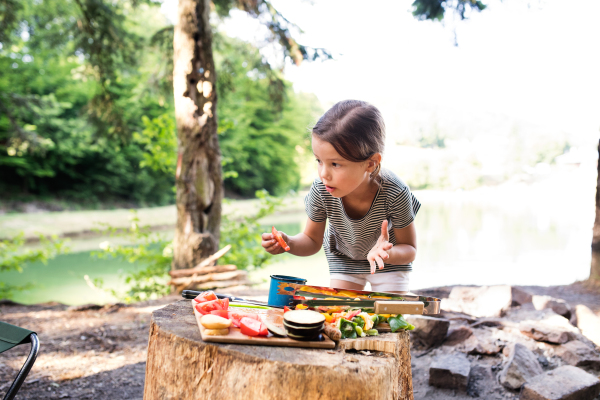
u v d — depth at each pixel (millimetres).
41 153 13312
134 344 3666
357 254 2369
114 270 9461
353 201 2080
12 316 4480
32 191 21531
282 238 1991
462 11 6156
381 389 1220
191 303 1804
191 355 1307
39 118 16609
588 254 11172
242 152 26266
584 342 3104
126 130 8602
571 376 2486
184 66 5781
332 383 1180
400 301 1559
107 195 23438
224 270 5934
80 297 6992
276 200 7465
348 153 1633
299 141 29031
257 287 6066
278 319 1538
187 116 5844
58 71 19953
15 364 3143
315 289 1658
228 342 1314
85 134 19156
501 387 2654
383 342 1411
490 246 12609
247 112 26078
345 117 1660
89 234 15375
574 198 30656
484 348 3031
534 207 27078
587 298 4422
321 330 1394
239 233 6961
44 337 3781
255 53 7512
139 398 2695
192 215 5965
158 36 7488
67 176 22562
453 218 21047
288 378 1181
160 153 6820
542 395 2316
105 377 2990
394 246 2143
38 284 7957
